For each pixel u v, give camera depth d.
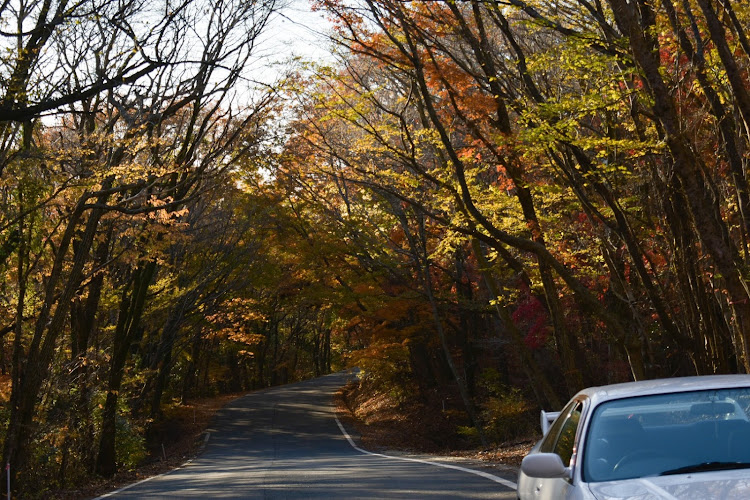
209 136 25.70
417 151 20.33
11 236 18.02
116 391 24.69
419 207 15.87
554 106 12.18
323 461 22.47
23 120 14.31
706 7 9.98
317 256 30.23
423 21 15.04
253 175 26.53
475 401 34.97
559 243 18.67
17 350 18.27
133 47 16.36
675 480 4.09
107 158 18.95
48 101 14.14
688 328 14.02
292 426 40.38
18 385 18.17
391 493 11.89
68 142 18.97
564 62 12.72
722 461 4.29
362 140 19.16
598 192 14.56
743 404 4.66
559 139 12.34
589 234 17.03
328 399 56.38
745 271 10.78
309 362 103.69
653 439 4.53
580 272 18.27
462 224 18.42
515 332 21.98
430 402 41.00
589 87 14.09
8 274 20.53
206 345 58.53
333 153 18.34
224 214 32.03
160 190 22.48
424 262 28.52
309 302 34.22
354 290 31.03
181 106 19.92
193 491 14.71
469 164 19.53
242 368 78.38
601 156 14.73
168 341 33.88
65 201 18.69
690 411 4.69
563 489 4.46
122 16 15.73
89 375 23.66
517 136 13.70
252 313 36.38
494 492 11.24
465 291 31.59
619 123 14.40
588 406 4.97
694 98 13.05
